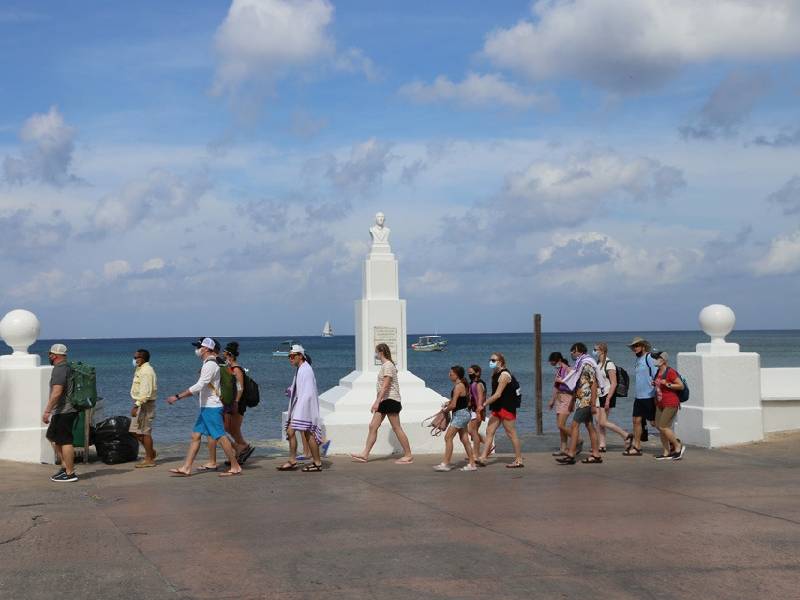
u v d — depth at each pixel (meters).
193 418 31.11
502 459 14.59
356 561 7.45
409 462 14.05
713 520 9.12
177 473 12.68
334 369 86.62
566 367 14.55
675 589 6.63
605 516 9.38
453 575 7.01
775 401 16.36
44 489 11.40
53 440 11.98
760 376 16.00
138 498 10.70
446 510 9.79
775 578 6.93
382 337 16.44
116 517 9.45
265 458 14.90
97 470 13.28
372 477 12.49
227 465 13.77
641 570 7.15
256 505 10.18
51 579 6.95
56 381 11.94
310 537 8.38
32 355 13.93
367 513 9.62
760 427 15.81
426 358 116.19
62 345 12.07
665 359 14.19
